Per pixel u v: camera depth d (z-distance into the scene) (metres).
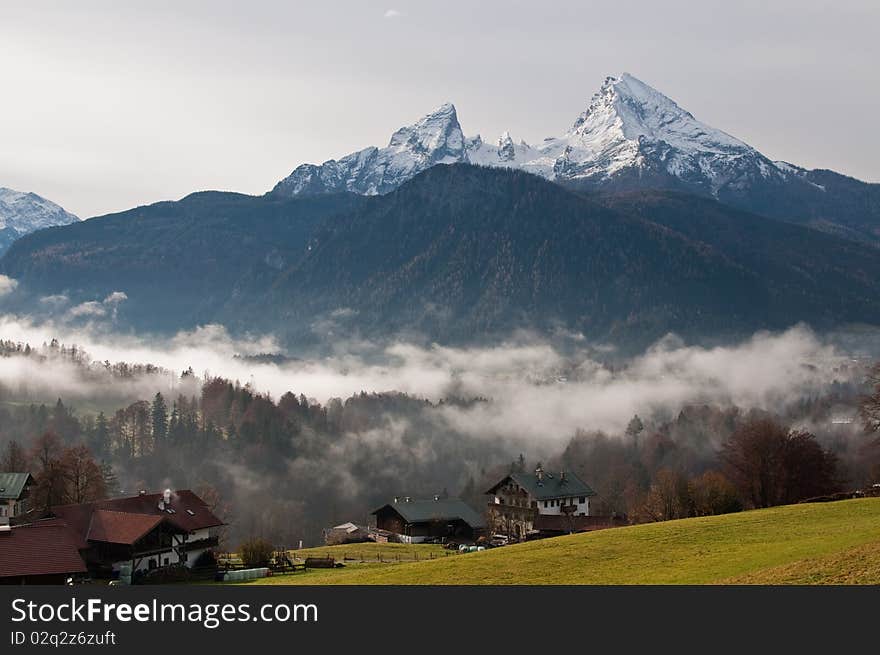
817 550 79.50
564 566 85.62
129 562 106.31
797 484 146.75
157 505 120.94
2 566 84.62
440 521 167.50
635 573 80.06
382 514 173.75
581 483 178.38
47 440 180.38
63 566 87.00
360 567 119.19
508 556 93.75
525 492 173.50
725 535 95.44
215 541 122.94
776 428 151.25
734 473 152.88
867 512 104.50
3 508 138.88
